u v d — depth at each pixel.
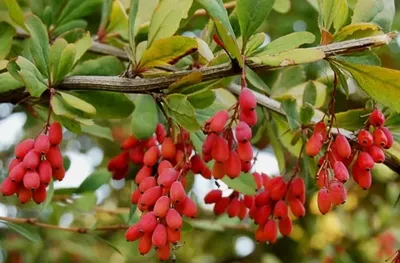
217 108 0.65
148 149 0.63
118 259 1.31
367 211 1.25
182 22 0.63
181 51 0.59
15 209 0.98
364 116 0.62
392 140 0.60
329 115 0.62
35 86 0.59
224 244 1.34
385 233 1.15
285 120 0.67
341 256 1.17
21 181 0.59
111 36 0.75
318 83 0.72
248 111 0.56
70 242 1.08
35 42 0.60
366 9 0.62
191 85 0.59
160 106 0.60
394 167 0.63
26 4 0.79
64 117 0.61
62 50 0.60
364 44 0.58
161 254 0.57
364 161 0.59
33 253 1.07
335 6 0.60
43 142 0.59
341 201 0.58
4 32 0.66
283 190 0.62
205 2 0.56
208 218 1.03
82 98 0.62
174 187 0.57
